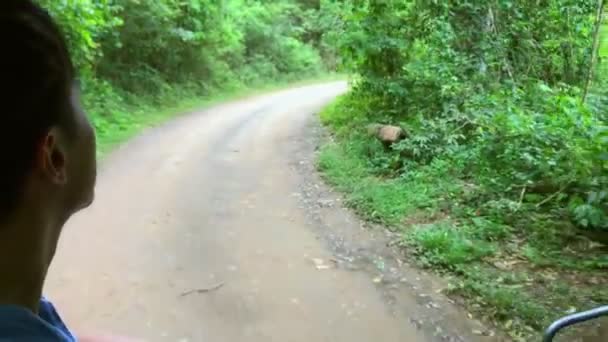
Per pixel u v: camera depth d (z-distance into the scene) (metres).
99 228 5.71
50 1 7.55
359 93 11.48
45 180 0.47
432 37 10.20
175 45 17.16
